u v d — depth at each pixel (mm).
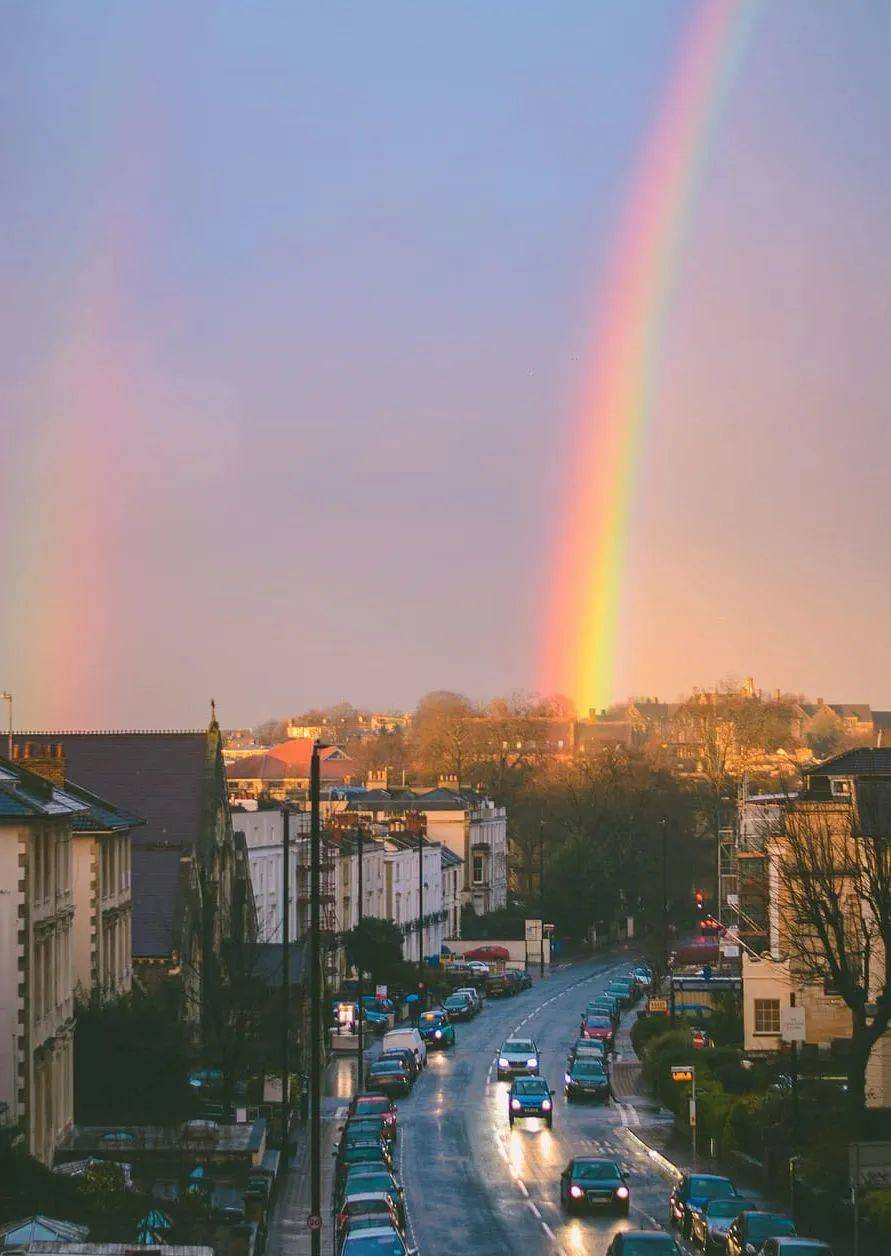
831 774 91000
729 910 128500
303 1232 58281
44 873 61031
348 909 138750
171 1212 54000
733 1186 59156
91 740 103688
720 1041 100500
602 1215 60188
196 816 98875
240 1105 79688
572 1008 140750
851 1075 65938
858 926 78812
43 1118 60000
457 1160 73125
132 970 88438
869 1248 52094
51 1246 41406
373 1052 111250
